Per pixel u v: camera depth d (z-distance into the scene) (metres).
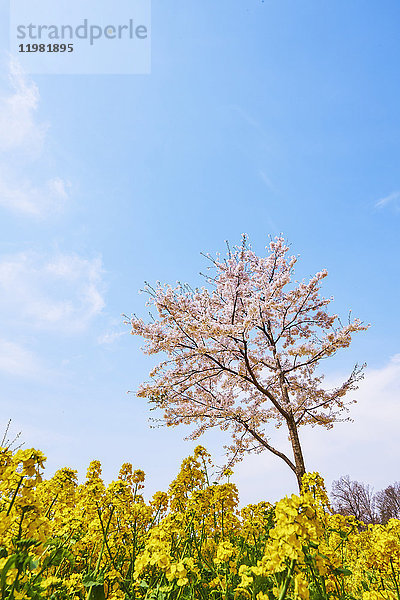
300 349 12.00
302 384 12.95
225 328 10.77
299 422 12.50
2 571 1.69
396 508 20.16
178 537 3.18
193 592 2.71
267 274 13.18
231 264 12.80
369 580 3.16
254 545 3.66
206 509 3.62
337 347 11.91
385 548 2.66
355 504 20.72
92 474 3.51
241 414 12.43
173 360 12.23
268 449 11.40
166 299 11.52
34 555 2.19
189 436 12.74
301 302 12.99
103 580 2.44
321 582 2.18
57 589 2.42
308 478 2.93
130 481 4.10
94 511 3.06
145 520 3.70
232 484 4.18
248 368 11.20
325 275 12.79
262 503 4.29
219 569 2.83
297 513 1.79
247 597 2.51
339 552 3.32
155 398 12.01
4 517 1.85
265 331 12.95
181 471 4.25
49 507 3.12
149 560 2.34
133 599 2.58
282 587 1.73
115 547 3.15
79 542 2.97
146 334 12.03
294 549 1.72
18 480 1.99
